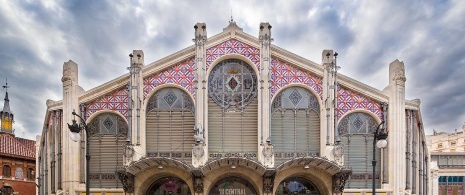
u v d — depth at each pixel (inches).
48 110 1331.2
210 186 1210.0
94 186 1263.5
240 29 1286.9
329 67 1275.8
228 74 1293.1
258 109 1256.8
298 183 1270.9
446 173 2151.8
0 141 2094.0
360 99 1294.3
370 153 1290.6
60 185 1268.5
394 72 1277.1
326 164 1158.3
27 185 2146.9
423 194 1389.0
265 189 1184.2
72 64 1266.0
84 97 1275.8
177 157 1264.8
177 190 1255.5
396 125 1258.6
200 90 1243.2
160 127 1278.3
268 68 1261.1
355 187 1279.5
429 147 1467.8
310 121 1291.8
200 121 1228.5
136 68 1259.8
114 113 1280.8
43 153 1411.2
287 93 1296.8
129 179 1177.4
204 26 1272.1
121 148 1277.1
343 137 1293.1
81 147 1264.8
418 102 1314.0
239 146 1268.5
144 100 1270.9
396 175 1240.2
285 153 1275.8
